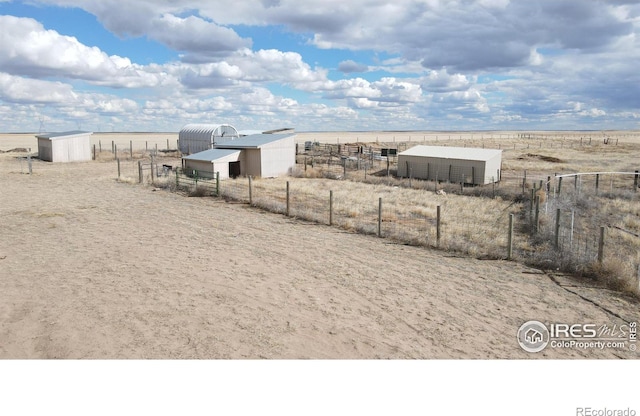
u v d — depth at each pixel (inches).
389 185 1439.5
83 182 1365.7
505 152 2719.0
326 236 710.5
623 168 1840.6
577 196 1077.8
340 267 538.6
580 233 744.3
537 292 458.9
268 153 1551.4
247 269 523.5
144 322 365.7
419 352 323.3
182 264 540.4
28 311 388.2
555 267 541.3
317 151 2513.5
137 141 5285.4
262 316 384.2
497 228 789.9
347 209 960.9
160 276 490.9
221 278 487.5
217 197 1094.4
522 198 1133.1
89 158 2156.7
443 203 1079.0
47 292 436.5
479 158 1493.6
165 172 1528.1
